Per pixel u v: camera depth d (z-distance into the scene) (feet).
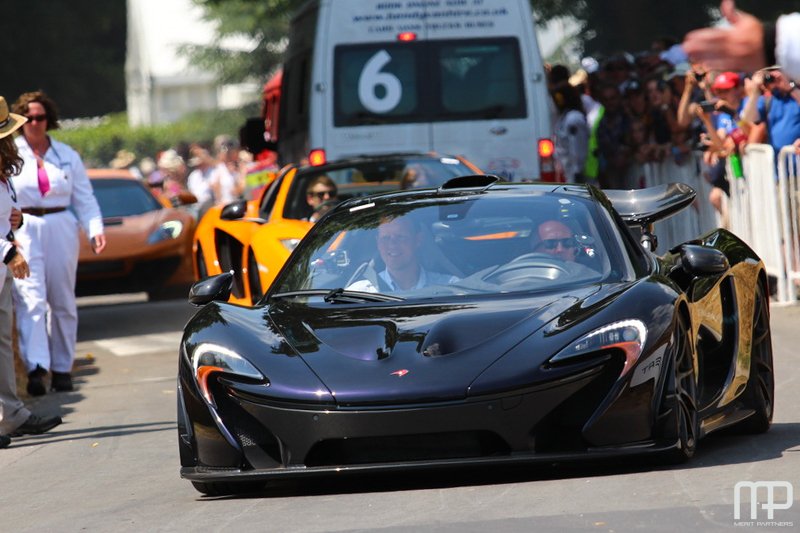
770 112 114.32
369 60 134.00
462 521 43.96
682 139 138.31
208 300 60.75
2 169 76.74
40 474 66.69
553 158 133.69
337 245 61.05
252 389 50.88
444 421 48.67
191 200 156.15
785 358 86.53
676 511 43.01
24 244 95.45
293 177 105.40
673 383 50.39
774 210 113.39
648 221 65.31
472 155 133.80
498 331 51.11
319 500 50.49
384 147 133.69
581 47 299.17
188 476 52.24
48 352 96.58
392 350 50.96
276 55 542.16
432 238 59.31
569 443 49.03
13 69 492.54
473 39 134.10
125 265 145.48
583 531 41.11
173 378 101.09
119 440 74.95
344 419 49.24
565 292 54.19
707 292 58.95
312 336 53.01
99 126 539.29
